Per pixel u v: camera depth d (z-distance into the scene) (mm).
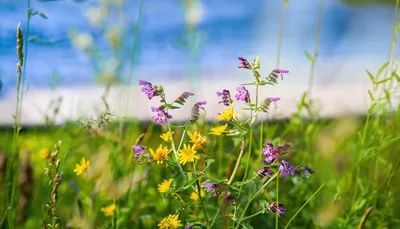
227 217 1325
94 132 1438
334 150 1418
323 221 1383
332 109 2223
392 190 1414
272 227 1403
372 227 1413
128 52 2053
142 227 1420
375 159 1450
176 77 3078
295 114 1484
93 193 1372
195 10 2027
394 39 1461
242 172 1410
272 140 1442
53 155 1272
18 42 1335
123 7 1773
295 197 1433
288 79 2719
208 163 1226
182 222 1382
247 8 4324
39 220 1416
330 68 3006
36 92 2494
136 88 1990
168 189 1243
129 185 1381
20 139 1664
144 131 1535
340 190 1360
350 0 3980
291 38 3822
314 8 4094
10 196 1393
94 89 2525
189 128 1465
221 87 2695
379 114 1442
